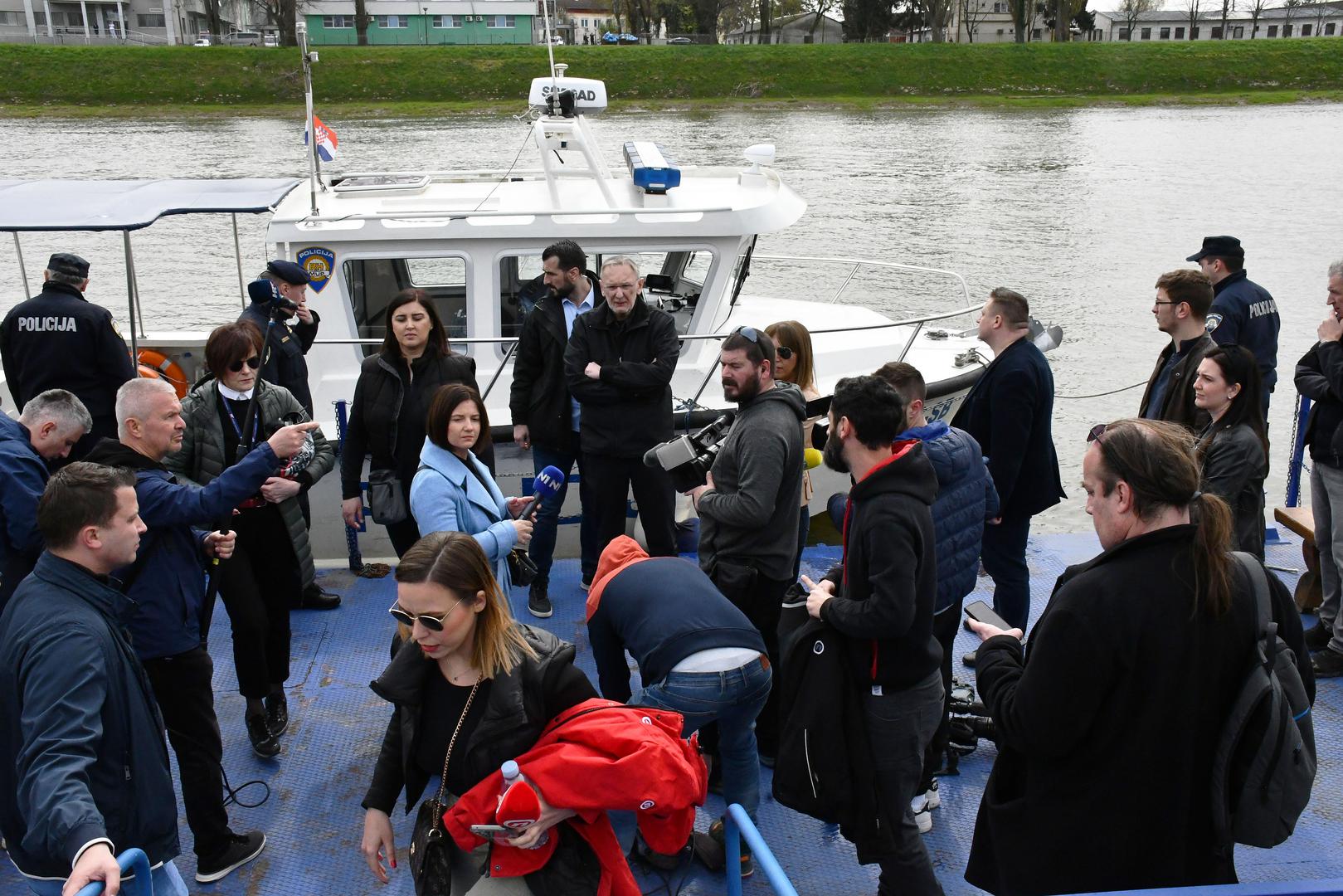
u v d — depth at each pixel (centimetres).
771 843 389
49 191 596
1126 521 236
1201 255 586
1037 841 250
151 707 291
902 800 318
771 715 410
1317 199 2664
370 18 6294
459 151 3059
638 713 257
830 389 670
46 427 381
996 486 452
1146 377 1342
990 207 2561
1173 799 236
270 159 2938
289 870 375
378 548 628
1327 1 10125
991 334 459
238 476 331
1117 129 4350
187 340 671
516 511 403
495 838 240
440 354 476
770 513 365
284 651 443
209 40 6322
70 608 269
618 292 484
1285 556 624
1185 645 229
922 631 309
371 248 615
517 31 6525
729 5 7769
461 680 253
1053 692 234
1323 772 429
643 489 512
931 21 6975
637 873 367
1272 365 580
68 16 7138
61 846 241
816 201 2617
